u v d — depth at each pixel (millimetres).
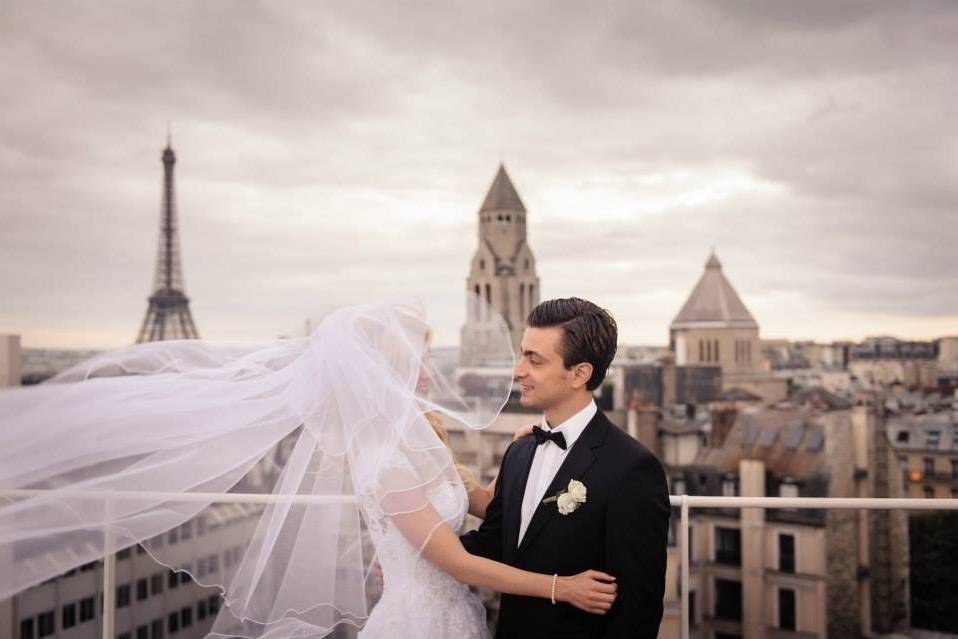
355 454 2533
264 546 2633
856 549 45531
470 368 2760
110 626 2861
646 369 75188
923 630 55156
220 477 2674
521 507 2637
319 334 2678
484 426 2740
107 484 2607
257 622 2670
